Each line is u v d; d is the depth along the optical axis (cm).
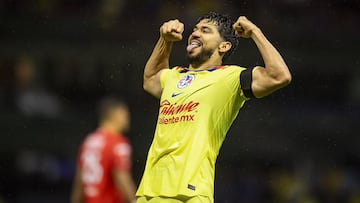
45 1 6016
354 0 6431
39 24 5909
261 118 5784
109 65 5897
